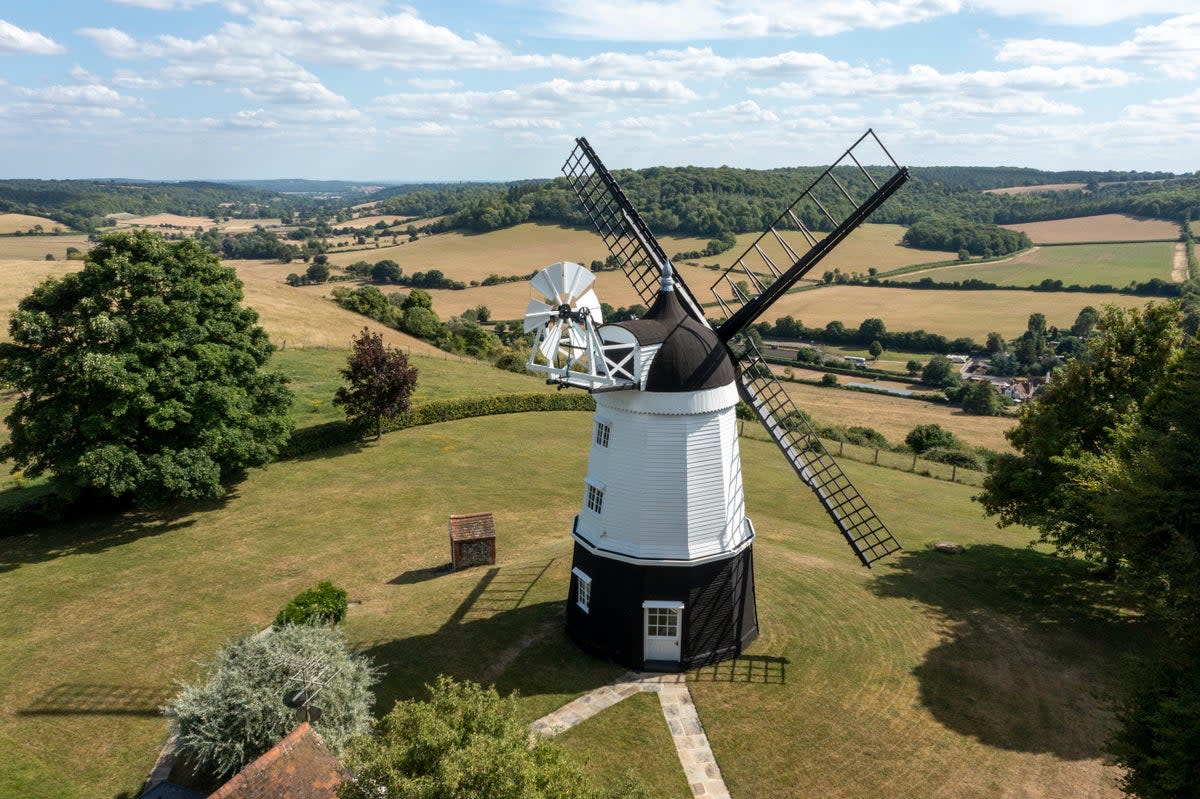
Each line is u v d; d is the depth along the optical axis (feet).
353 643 77.25
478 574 95.25
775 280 73.05
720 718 65.77
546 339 67.82
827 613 85.15
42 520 110.01
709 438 70.64
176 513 116.16
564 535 110.01
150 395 103.96
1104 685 71.26
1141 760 48.78
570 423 176.86
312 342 223.10
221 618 84.17
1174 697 49.55
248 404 118.01
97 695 69.10
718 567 72.49
